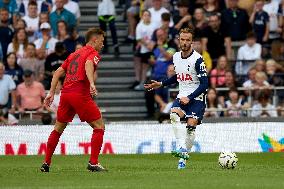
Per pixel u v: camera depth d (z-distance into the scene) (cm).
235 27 6862
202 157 5078
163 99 6366
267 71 6500
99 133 3875
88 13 7475
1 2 7012
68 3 7000
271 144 5641
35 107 6212
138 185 3228
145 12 6750
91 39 3878
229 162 4016
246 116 6219
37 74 6488
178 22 6712
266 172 3834
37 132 5572
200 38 6675
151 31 6731
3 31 6675
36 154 5525
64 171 3903
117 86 6912
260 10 6925
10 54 6378
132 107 6788
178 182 3331
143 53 6725
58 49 6366
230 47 6788
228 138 5619
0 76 6234
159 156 5206
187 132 4038
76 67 3856
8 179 3512
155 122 5997
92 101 3875
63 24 6644
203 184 3250
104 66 7038
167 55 6391
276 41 6900
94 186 3206
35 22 6862
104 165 4359
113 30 7038
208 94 6247
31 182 3391
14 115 6191
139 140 5572
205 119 6044
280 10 7006
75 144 5553
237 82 6462
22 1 7075
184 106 4041
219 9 7044
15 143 5562
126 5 7369
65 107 3894
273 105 6312
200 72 3994
